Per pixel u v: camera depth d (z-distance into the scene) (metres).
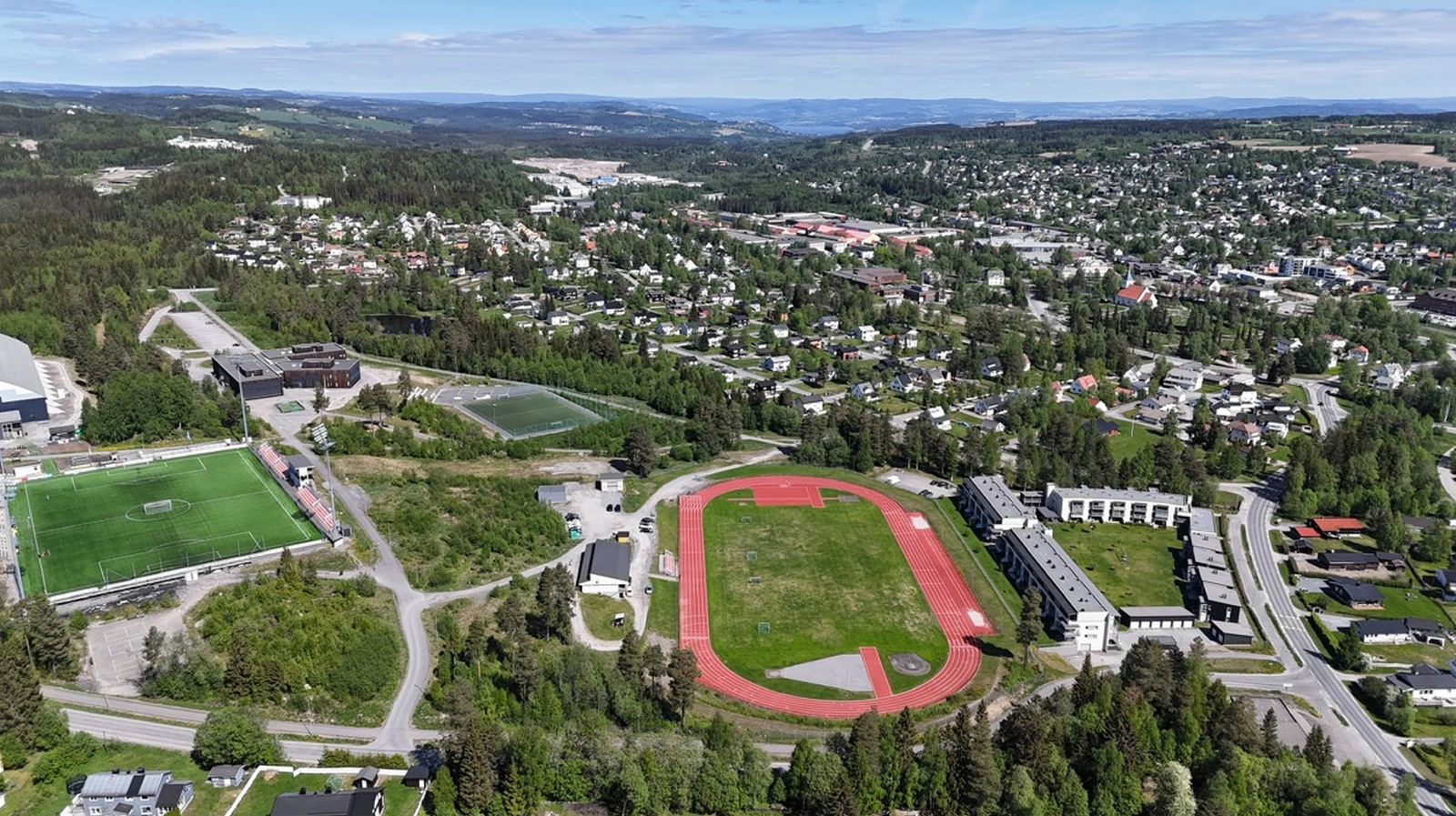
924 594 182.25
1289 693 151.75
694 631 166.75
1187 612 172.88
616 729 135.12
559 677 140.38
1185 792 116.25
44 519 188.12
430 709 136.25
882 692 150.75
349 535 185.88
